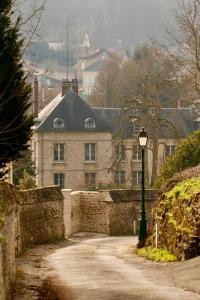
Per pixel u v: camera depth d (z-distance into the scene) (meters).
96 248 34.97
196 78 44.06
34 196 36.50
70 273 23.39
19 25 22.92
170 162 47.50
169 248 28.09
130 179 74.94
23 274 22.73
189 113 90.88
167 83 55.84
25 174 46.28
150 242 32.12
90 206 49.53
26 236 34.81
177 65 49.31
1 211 17.77
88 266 25.55
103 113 92.12
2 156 25.86
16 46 23.97
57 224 40.28
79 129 90.38
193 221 25.86
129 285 20.27
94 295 18.61
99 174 90.31
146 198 48.69
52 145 89.94
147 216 48.78
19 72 24.36
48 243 38.28
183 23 46.12
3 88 23.52
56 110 90.88
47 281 21.31
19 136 25.62
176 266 24.12
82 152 90.56
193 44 45.28
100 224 48.88
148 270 23.92
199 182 29.06
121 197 48.88
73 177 90.31
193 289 19.20
